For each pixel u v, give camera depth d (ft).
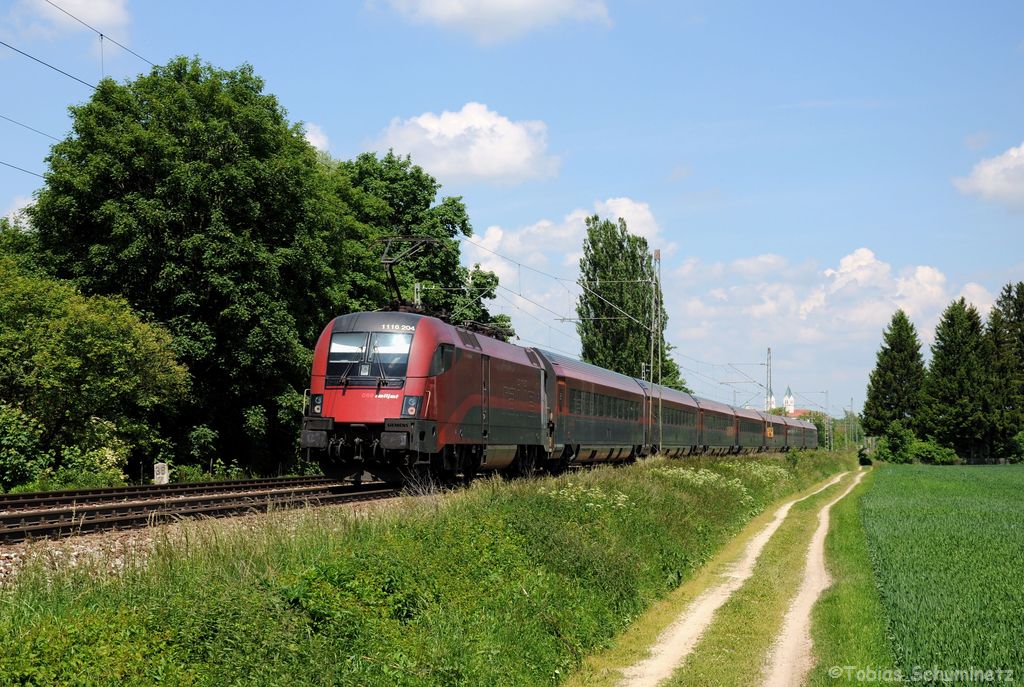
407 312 77.15
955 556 67.97
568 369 114.11
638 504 71.87
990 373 310.86
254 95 117.29
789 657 41.88
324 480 91.76
